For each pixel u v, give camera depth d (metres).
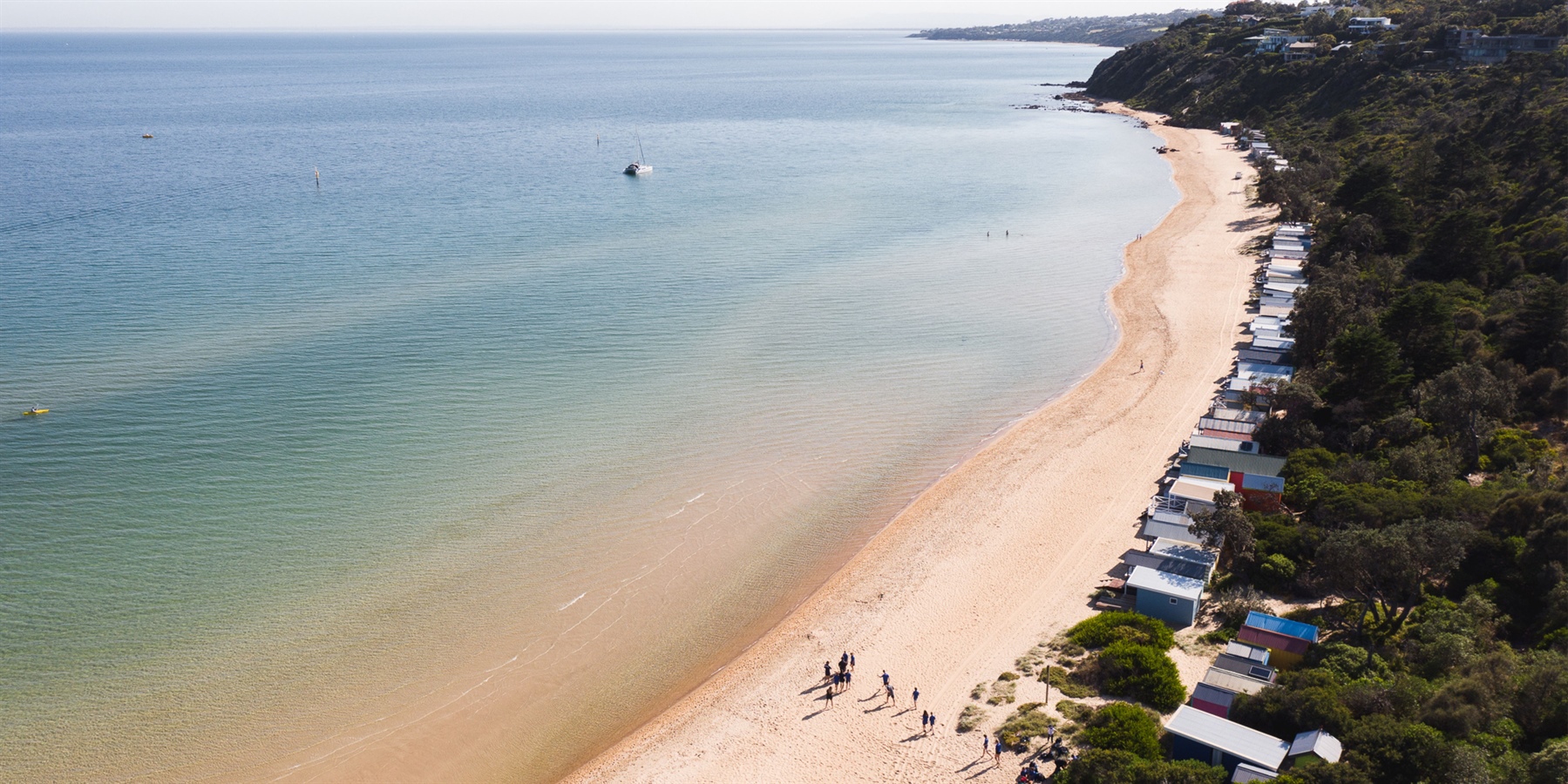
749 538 59.06
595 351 87.25
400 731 43.75
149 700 44.56
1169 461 66.12
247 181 175.50
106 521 58.00
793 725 43.22
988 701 43.28
